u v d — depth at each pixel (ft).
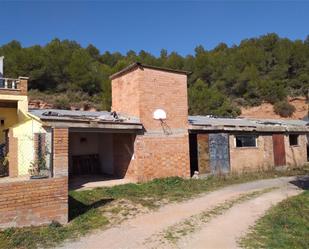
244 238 22.06
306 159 74.23
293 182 49.01
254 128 60.80
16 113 50.65
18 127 40.75
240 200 35.24
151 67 48.14
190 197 36.96
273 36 197.98
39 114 43.52
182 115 51.21
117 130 44.78
